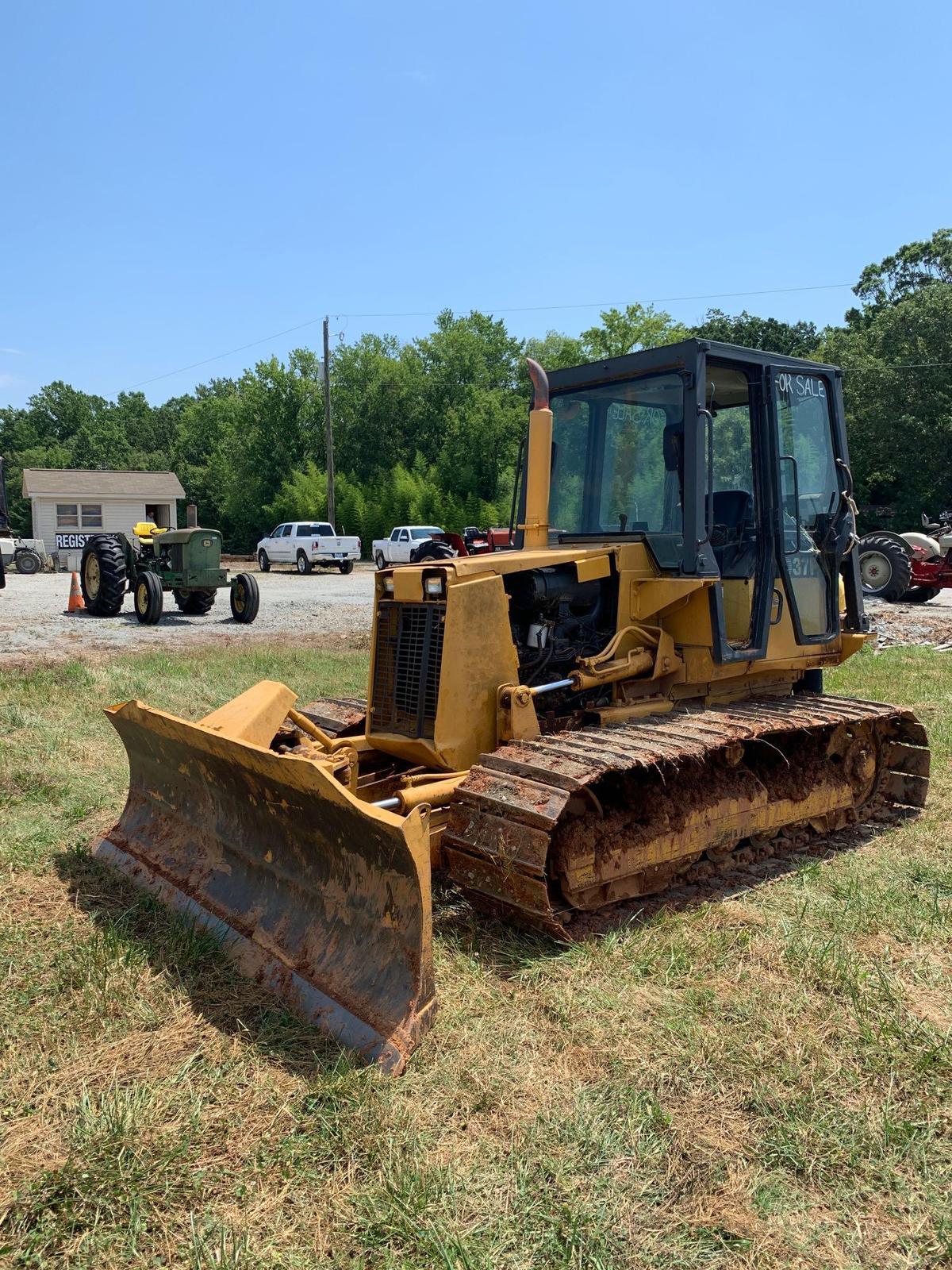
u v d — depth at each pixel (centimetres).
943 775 702
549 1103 309
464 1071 324
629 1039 346
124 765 704
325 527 3306
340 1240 253
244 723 464
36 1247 249
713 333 4975
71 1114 303
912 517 3838
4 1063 329
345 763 488
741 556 558
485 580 477
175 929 418
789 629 577
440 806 447
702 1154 286
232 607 1662
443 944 418
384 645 505
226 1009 363
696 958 410
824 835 584
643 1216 261
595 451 573
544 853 389
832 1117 304
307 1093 311
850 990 383
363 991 353
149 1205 264
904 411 3731
